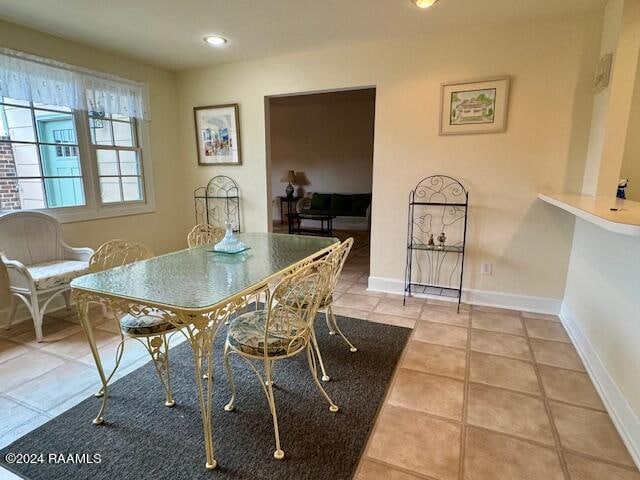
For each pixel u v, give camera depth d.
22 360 2.32
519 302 3.11
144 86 3.74
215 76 3.91
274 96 3.75
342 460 1.52
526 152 2.88
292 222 7.80
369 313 3.06
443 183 3.17
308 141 8.35
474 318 2.93
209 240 2.84
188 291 1.52
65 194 3.20
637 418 1.56
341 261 2.07
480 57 2.88
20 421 1.76
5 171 2.79
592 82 2.62
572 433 1.67
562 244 2.89
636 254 1.68
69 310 3.15
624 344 1.75
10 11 2.51
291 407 1.86
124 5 2.43
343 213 7.51
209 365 1.48
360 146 7.96
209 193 4.24
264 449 1.58
